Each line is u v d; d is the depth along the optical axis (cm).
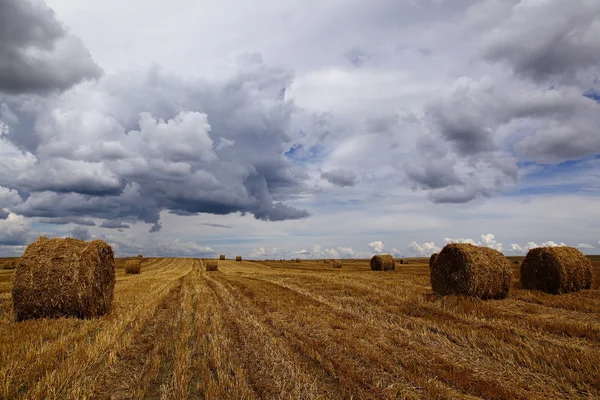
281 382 580
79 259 1112
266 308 1250
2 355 669
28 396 512
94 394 546
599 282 1819
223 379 589
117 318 1105
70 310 1091
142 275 3122
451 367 633
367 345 764
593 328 854
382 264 3578
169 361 708
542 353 680
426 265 4978
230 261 6588
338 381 588
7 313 1152
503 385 557
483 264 1382
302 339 822
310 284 1975
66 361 659
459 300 1290
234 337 877
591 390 534
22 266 1075
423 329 882
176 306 1341
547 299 1324
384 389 541
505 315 1025
